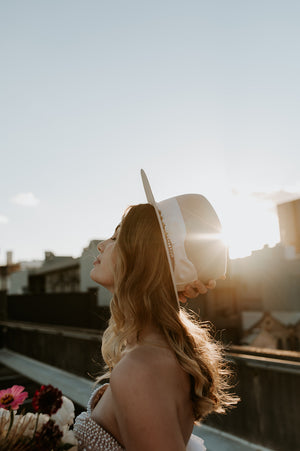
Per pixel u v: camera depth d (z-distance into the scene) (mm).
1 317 12305
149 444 779
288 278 19062
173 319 998
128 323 1022
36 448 898
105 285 1166
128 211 1129
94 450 980
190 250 1071
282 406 3699
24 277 22703
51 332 8055
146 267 1015
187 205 1122
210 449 3754
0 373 7668
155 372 855
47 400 924
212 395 1064
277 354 3842
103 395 1074
